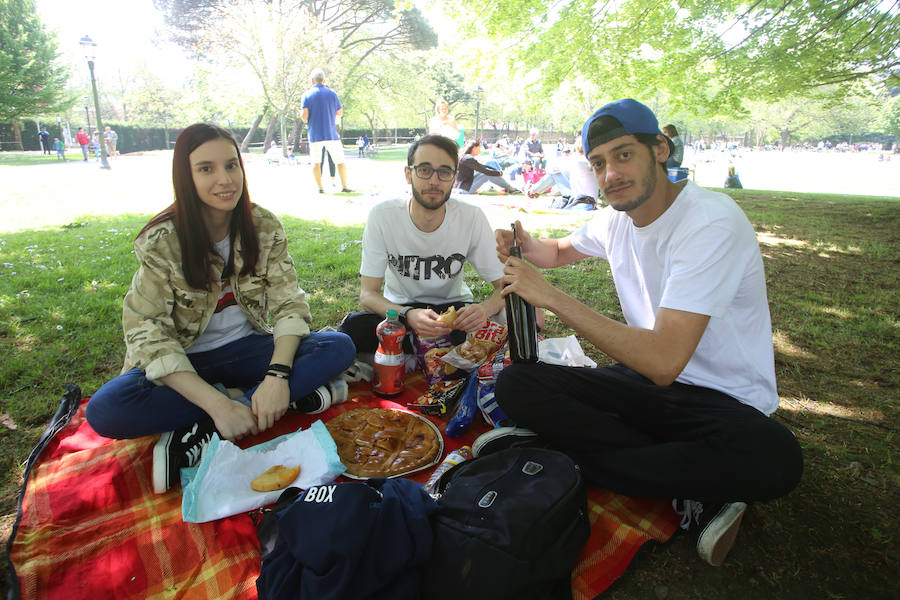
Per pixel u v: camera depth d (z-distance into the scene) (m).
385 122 52.53
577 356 2.73
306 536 1.45
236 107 33.03
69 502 1.96
